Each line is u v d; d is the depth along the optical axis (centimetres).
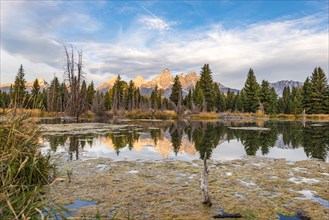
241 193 524
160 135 1612
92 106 3969
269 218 409
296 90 6406
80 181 602
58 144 1172
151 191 535
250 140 1405
